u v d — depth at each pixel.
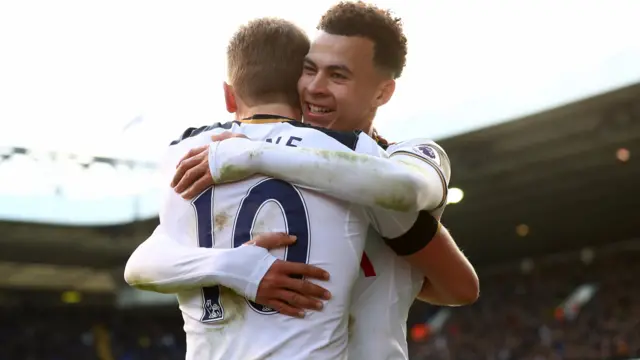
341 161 1.54
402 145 1.79
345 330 1.61
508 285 29.95
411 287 1.82
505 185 19.19
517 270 30.50
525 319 26.92
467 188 19.72
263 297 1.51
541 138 16.09
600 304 25.20
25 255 25.20
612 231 25.38
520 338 25.86
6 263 25.98
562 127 15.53
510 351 25.45
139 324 33.28
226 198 1.60
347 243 1.59
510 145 16.78
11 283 28.66
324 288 1.55
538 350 24.53
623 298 25.05
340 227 1.58
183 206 1.67
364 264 1.74
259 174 1.59
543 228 24.73
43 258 25.77
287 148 1.57
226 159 1.59
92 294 31.50
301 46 1.81
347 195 1.54
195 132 1.82
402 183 1.54
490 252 28.61
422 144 1.78
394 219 1.68
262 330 1.53
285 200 1.56
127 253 26.23
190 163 1.65
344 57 1.75
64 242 24.30
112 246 25.31
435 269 1.78
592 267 28.11
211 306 1.60
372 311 1.74
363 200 1.54
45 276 28.92
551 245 27.55
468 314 28.81
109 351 31.58
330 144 1.63
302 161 1.54
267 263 1.52
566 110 14.63
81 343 31.20
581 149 16.28
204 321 1.60
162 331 33.78
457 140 16.78
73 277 29.45
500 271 31.08
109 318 32.66
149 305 30.89
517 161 17.34
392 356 1.74
